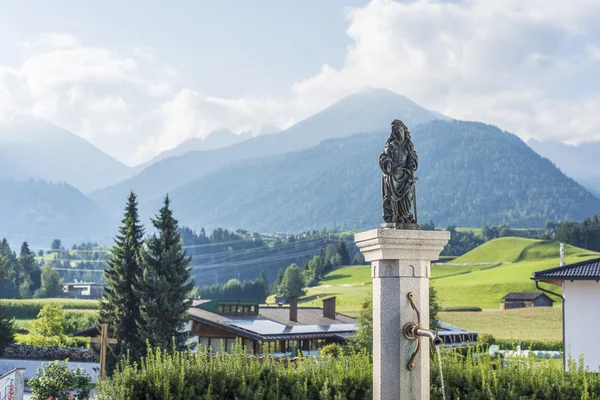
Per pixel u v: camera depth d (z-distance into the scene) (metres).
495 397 17.66
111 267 59.25
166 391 17.17
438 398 17.73
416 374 13.85
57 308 84.50
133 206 59.72
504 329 107.06
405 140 14.38
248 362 19.50
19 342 81.44
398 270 13.93
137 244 58.78
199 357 19.23
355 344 46.78
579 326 32.88
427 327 14.05
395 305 13.90
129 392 17.28
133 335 57.19
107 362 56.12
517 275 180.12
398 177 14.22
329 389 17.86
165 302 53.25
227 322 60.09
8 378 28.41
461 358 19.95
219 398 17.86
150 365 18.38
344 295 195.50
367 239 14.18
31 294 197.75
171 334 53.44
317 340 64.50
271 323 65.88
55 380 32.47
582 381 18.19
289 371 18.83
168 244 54.91
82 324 98.06
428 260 14.17
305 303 183.25
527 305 141.75
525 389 17.84
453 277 188.12
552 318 115.25
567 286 33.31
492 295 161.38
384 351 13.82
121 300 57.44
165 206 55.31
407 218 14.23
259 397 17.72
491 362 19.62
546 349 83.31
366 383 18.28
